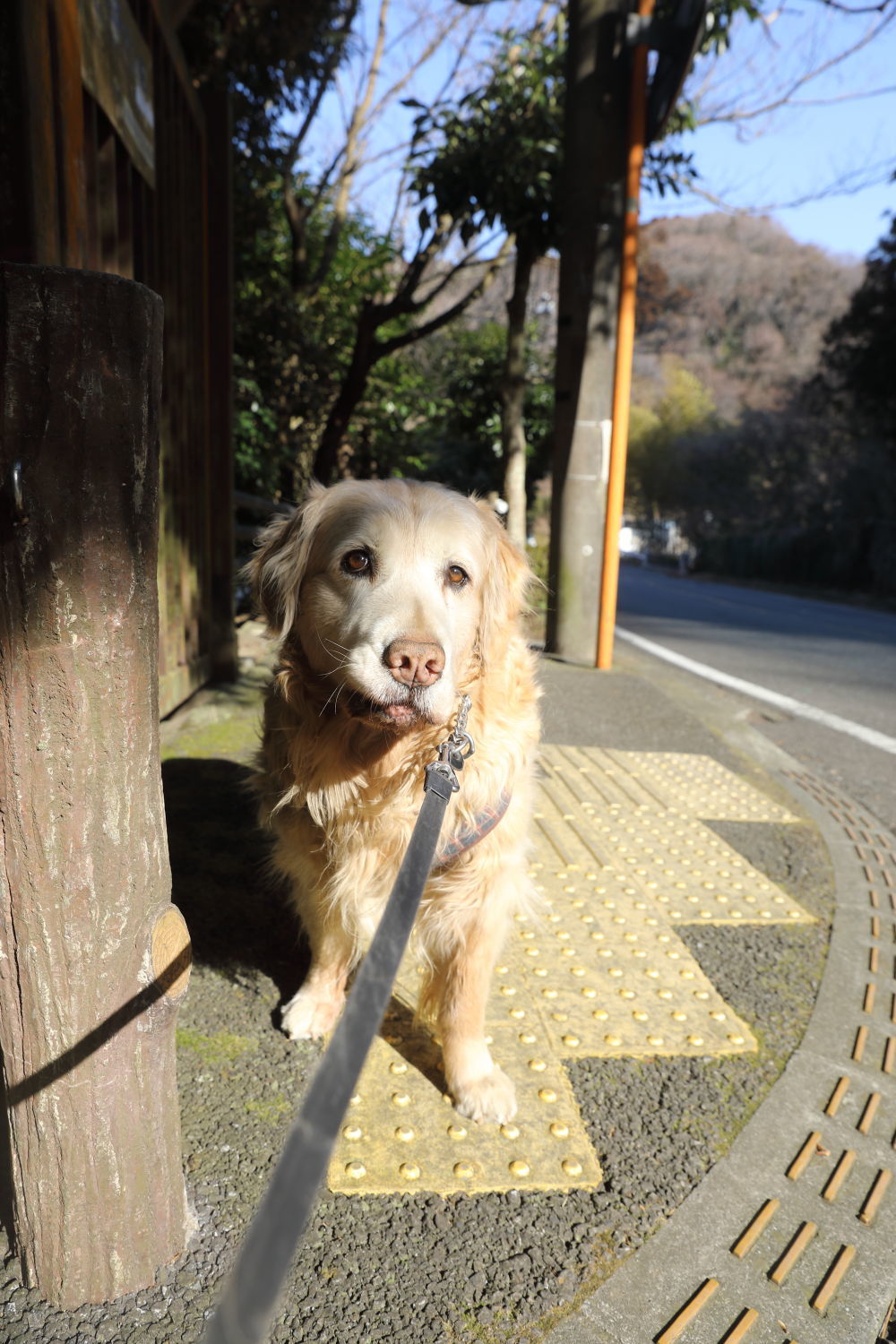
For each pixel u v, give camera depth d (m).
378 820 1.94
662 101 6.52
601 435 7.13
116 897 1.37
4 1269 1.50
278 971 2.49
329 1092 0.69
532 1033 2.29
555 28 9.34
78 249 2.51
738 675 8.26
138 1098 1.44
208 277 5.25
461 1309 1.48
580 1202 1.74
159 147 4.16
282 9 8.27
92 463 1.25
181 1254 1.55
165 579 4.36
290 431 11.01
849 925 3.06
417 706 1.67
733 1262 1.62
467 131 8.77
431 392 13.98
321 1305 1.47
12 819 1.30
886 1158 1.93
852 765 5.31
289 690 1.99
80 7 2.70
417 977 2.55
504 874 2.01
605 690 6.52
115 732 1.33
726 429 44.47
